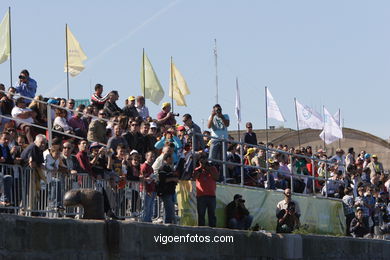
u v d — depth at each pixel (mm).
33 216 25516
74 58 41969
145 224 28516
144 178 31938
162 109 40469
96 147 32750
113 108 38594
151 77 45344
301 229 40094
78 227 25672
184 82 48719
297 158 47219
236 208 36844
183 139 37812
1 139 27312
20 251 23531
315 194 46156
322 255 39750
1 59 40344
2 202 25812
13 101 36406
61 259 24938
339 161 50844
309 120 55094
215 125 38750
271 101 50156
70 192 27000
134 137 34844
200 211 34375
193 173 34562
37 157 27312
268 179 40781
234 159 39406
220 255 32562
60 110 35625
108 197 30359
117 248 26953
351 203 47219
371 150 82312
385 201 50219
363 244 43781
